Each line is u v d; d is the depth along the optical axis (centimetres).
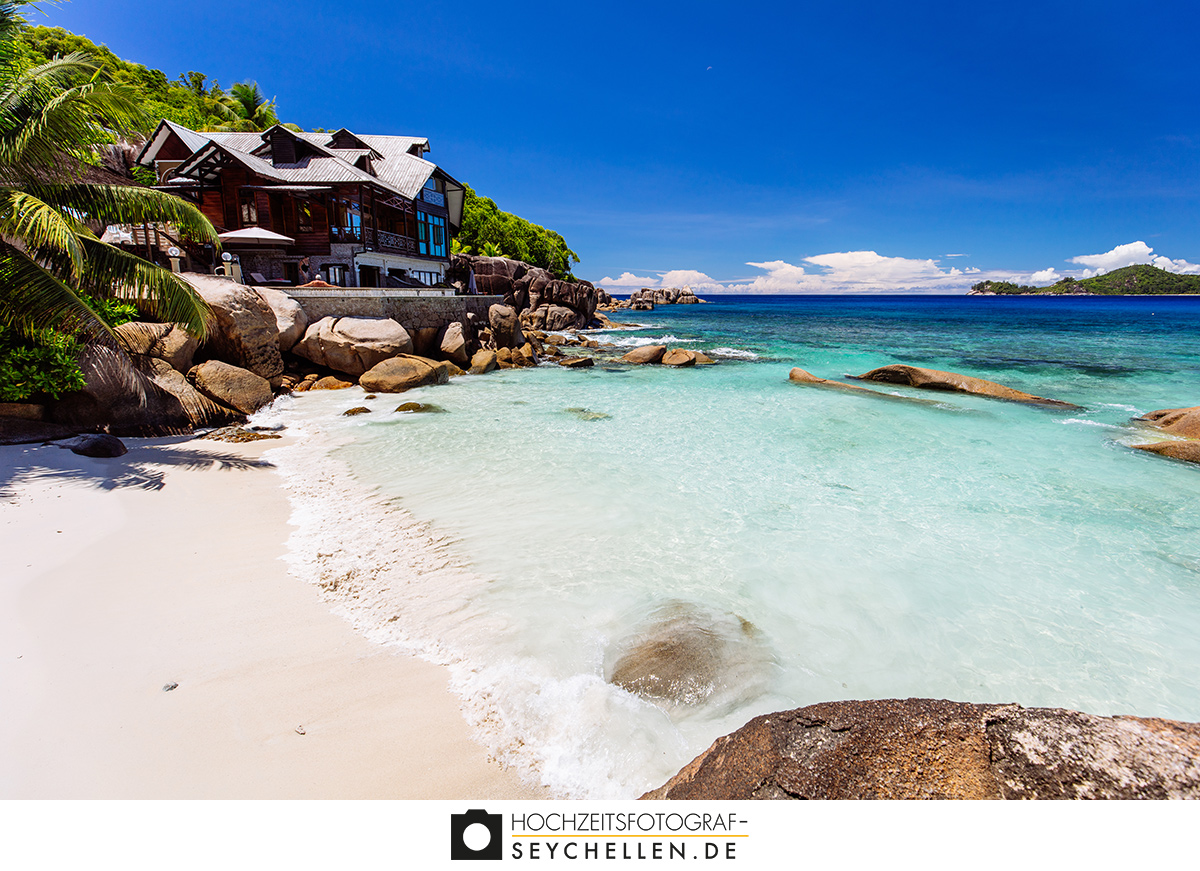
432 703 396
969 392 1692
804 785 270
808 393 1702
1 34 946
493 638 476
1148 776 241
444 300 2253
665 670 435
